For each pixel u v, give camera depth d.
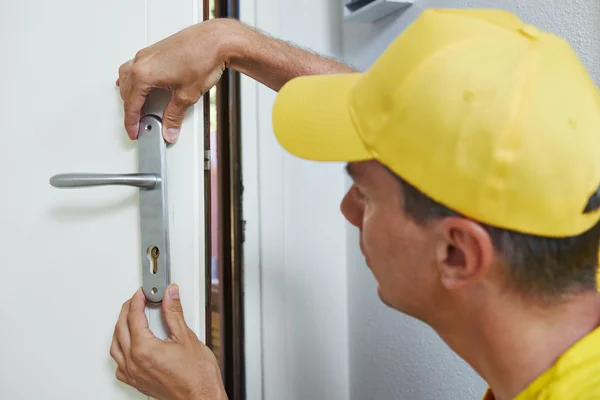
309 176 1.03
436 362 0.86
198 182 0.63
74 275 0.70
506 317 0.43
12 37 0.74
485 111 0.40
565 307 0.43
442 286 0.45
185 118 0.63
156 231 0.63
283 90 0.51
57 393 0.72
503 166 0.39
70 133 0.70
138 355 0.60
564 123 0.40
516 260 0.41
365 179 0.48
